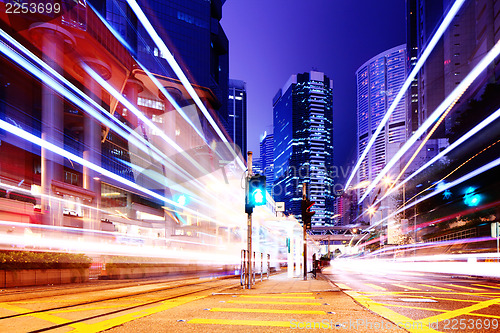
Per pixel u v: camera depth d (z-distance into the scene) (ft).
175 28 446.60
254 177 46.01
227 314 22.35
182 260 118.42
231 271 119.14
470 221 199.11
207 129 493.77
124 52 288.71
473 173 197.88
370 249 470.39
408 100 568.00
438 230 241.55
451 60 394.93
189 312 23.22
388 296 34.22
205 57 472.44
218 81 572.92
